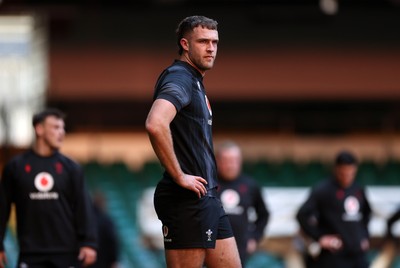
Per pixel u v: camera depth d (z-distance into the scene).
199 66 18.55
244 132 66.69
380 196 51.66
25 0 60.28
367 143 67.44
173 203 18.33
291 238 47.50
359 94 63.41
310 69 63.00
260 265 51.81
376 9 63.28
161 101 17.47
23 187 26.20
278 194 50.88
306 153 66.94
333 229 34.22
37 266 26.22
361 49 63.28
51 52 61.53
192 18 18.59
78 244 26.73
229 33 62.72
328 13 62.47
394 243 45.56
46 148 26.45
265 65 62.81
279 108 66.69
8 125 58.06
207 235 18.30
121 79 62.22
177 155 18.25
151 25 62.66
